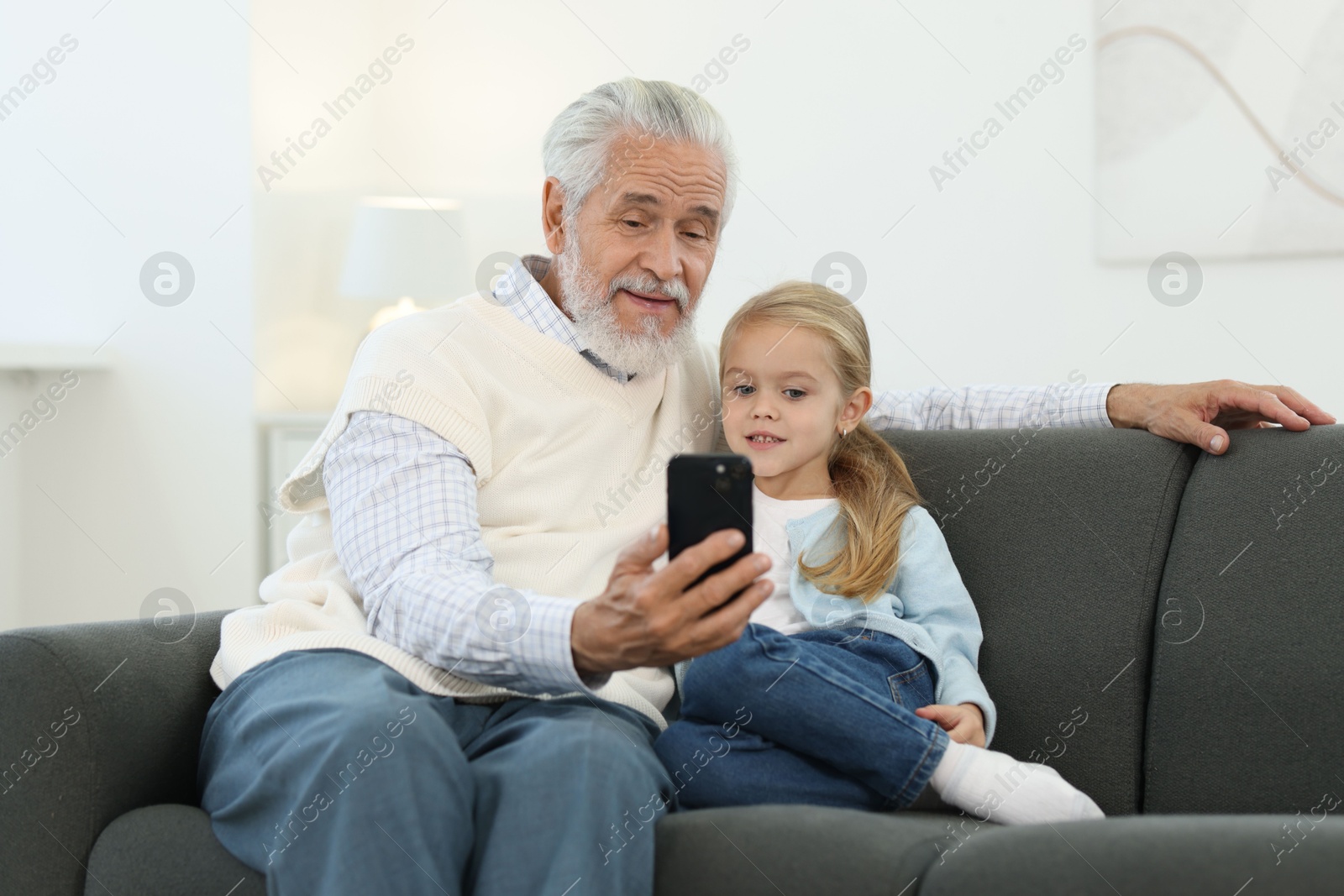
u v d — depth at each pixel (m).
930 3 2.84
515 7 3.21
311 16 2.96
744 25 3.00
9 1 2.84
